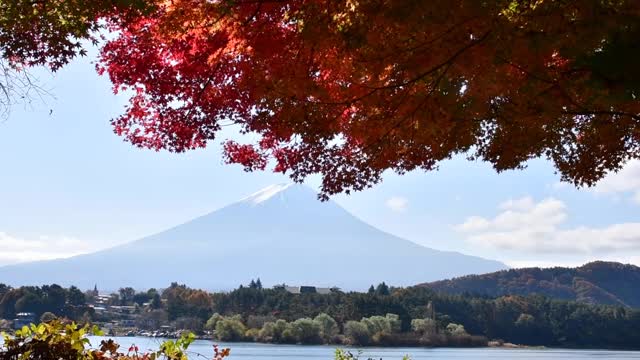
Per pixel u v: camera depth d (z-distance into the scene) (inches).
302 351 2979.8
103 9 246.5
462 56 199.0
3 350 197.9
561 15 186.7
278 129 267.3
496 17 188.1
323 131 260.7
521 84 217.2
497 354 3786.9
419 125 242.7
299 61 250.2
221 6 249.4
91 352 205.8
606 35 183.0
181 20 259.8
